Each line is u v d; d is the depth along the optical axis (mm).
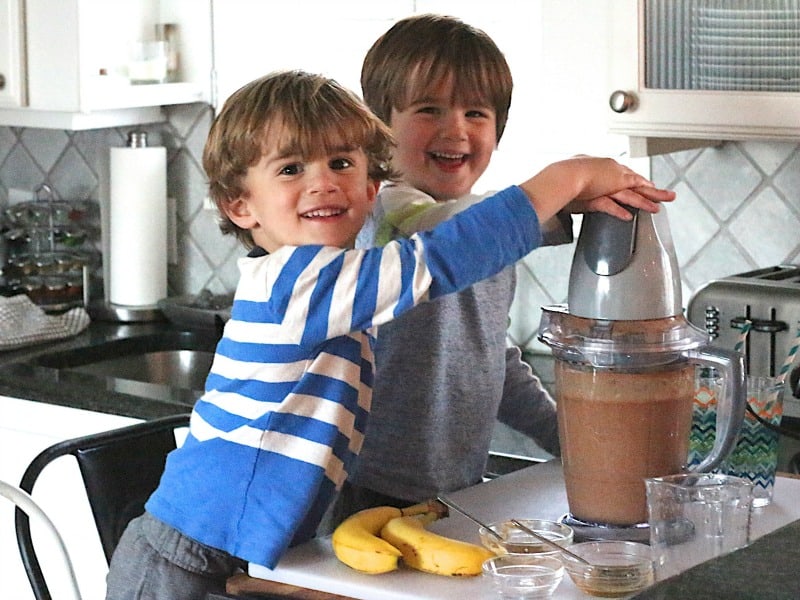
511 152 2584
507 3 2539
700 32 1993
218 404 1491
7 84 2760
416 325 1646
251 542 1409
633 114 2066
